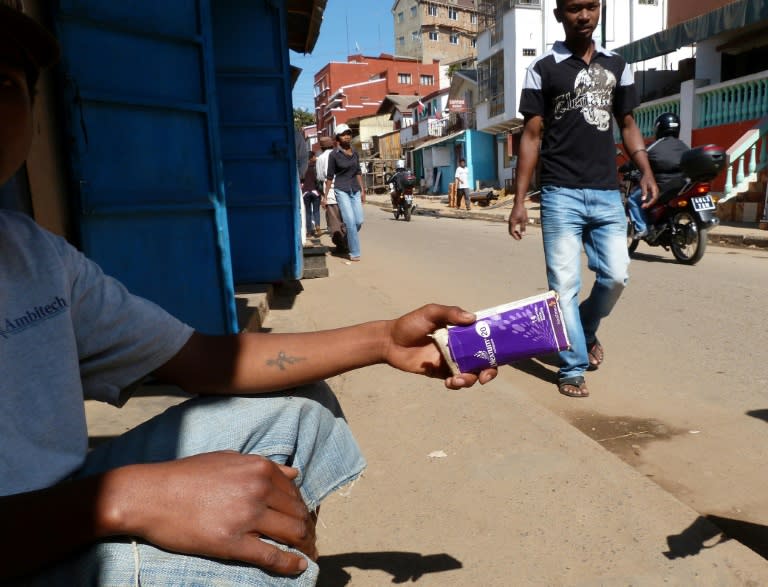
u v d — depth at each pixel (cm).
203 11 339
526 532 206
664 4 1897
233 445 118
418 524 214
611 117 337
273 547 101
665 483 257
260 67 552
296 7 707
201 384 135
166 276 333
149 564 96
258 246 571
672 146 754
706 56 1351
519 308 140
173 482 98
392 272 758
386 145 4225
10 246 105
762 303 543
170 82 330
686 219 768
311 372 139
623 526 207
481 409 305
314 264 704
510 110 2188
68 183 309
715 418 318
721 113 1244
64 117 290
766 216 1002
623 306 554
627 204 815
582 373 356
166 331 131
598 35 1894
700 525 206
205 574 97
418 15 6241
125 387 129
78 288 118
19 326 102
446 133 3234
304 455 126
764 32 1214
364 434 287
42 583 94
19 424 100
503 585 182
